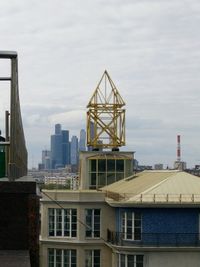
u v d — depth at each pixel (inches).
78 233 1823.3
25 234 357.1
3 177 431.5
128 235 1652.3
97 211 1834.4
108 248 1814.7
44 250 1852.9
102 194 1839.3
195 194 1674.5
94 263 1819.6
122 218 1681.8
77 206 1830.7
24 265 301.3
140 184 1886.1
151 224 1635.1
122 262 1643.7
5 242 355.3
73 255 1830.7
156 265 1614.2
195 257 1627.7
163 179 1800.0
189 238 1633.9
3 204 357.1
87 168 2261.3
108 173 2262.6
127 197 1700.3
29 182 360.5
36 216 359.3
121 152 2277.3
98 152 2271.2
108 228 1823.3
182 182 1745.8
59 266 1836.9
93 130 2368.4
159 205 1625.2
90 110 2336.4
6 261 313.9
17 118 443.5
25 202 358.6
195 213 1648.6
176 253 1622.8
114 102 2342.5
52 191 1855.3
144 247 1612.9
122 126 2343.8
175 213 1642.5
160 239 1630.2
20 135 562.9
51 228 1861.5
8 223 356.2
